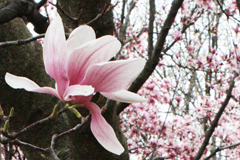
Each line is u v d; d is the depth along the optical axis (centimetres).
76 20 126
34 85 94
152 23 214
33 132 160
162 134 410
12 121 159
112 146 96
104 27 156
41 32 160
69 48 95
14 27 161
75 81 93
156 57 180
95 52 92
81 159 159
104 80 92
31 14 144
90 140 152
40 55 166
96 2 153
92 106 96
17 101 156
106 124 96
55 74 93
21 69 158
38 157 165
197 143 395
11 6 130
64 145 162
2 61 154
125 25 299
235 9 336
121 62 91
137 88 184
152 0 217
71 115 150
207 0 325
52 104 162
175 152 384
